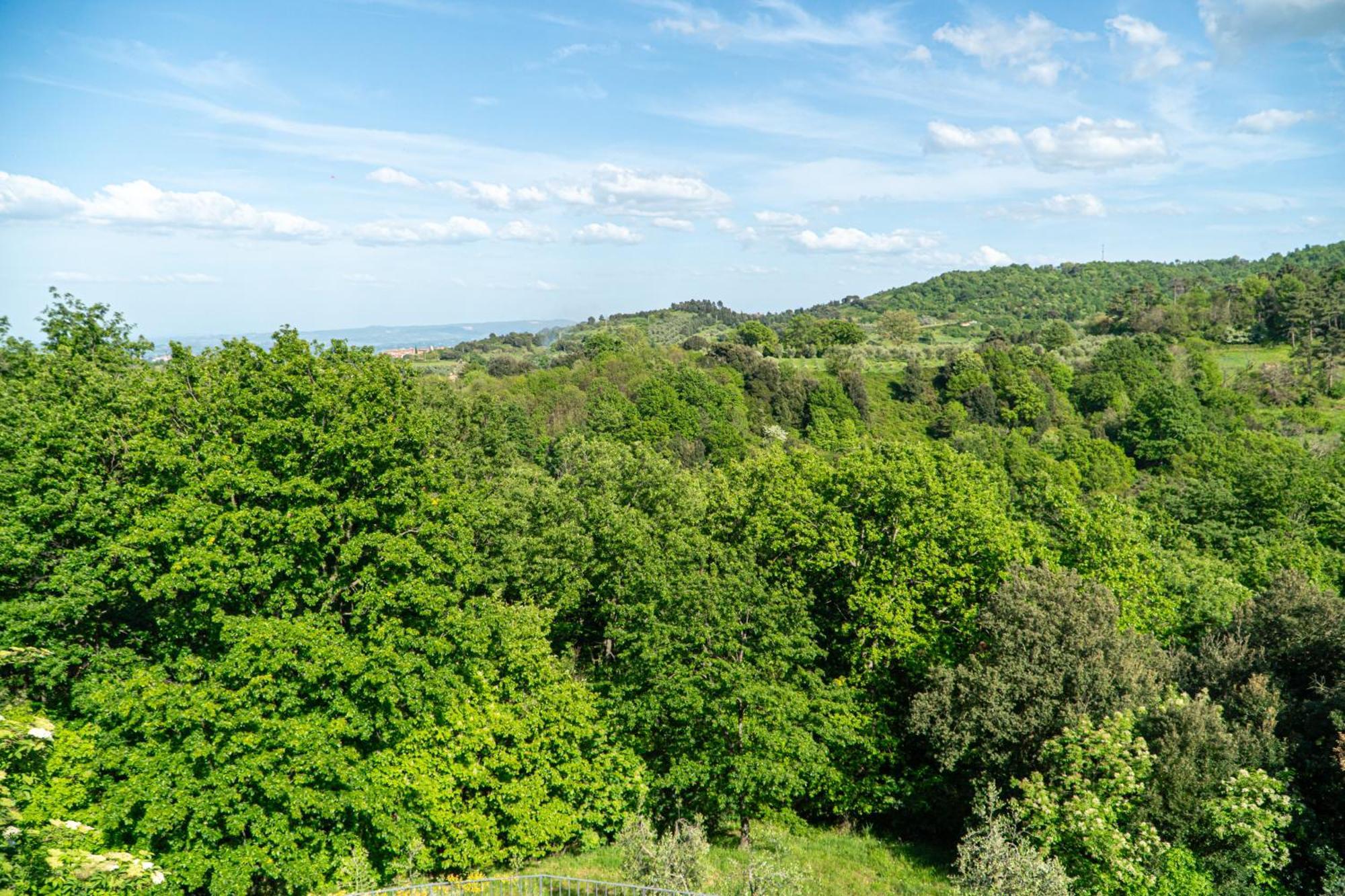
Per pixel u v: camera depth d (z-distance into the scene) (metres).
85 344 31.69
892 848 26.70
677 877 18.70
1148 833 19.88
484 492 39.88
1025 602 25.70
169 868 17.67
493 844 22.98
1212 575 39.75
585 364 117.38
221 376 23.08
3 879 12.09
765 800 27.14
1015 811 21.39
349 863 19.47
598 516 38.19
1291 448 76.38
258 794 19.48
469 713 23.64
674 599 26.48
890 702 28.98
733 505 35.38
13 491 20.80
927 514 31.25
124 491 21.56
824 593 32.59
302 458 21.62
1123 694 23.59
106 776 18.94
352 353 25.42
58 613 19.23
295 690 19.23
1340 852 19.88
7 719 13.65
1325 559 47.09
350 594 21.56
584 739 26.27
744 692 24.77
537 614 28.50
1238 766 21.08
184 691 18.58
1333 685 23.73
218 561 18.97
